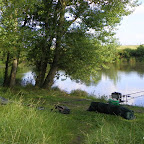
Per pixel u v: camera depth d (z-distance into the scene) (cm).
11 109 582
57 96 1408
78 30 1581
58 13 1689
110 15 1614
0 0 1126
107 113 852
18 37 1231
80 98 1387
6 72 1731
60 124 612
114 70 3938
